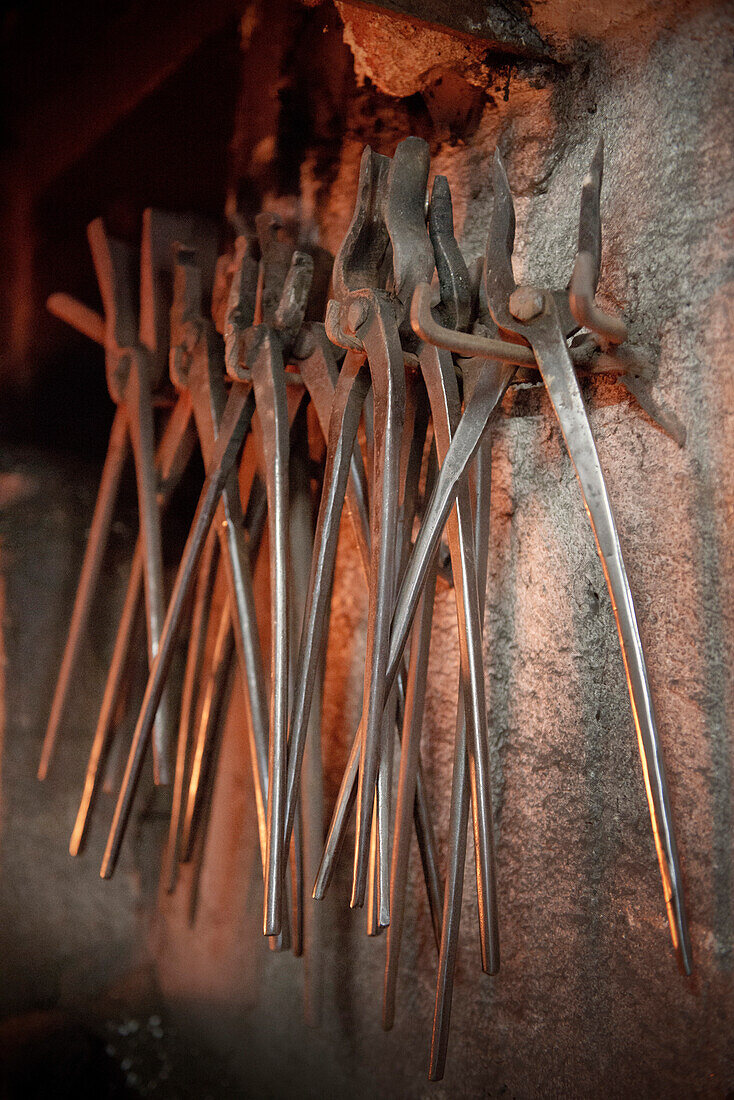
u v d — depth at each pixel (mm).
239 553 729
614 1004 605
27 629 1067
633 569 604
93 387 1133
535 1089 657
